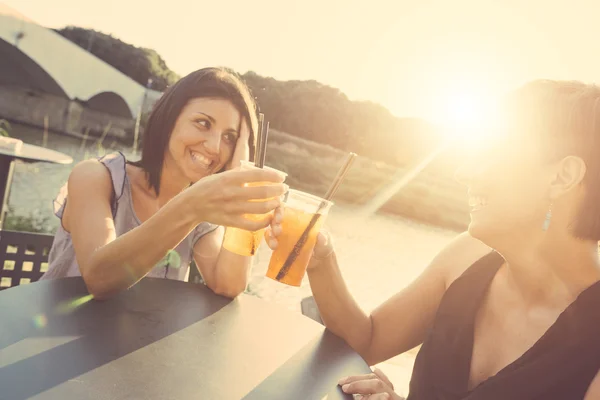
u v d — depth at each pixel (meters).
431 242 19.06
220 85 1.79
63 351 1.00
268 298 5.38
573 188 1.06
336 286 1.48
